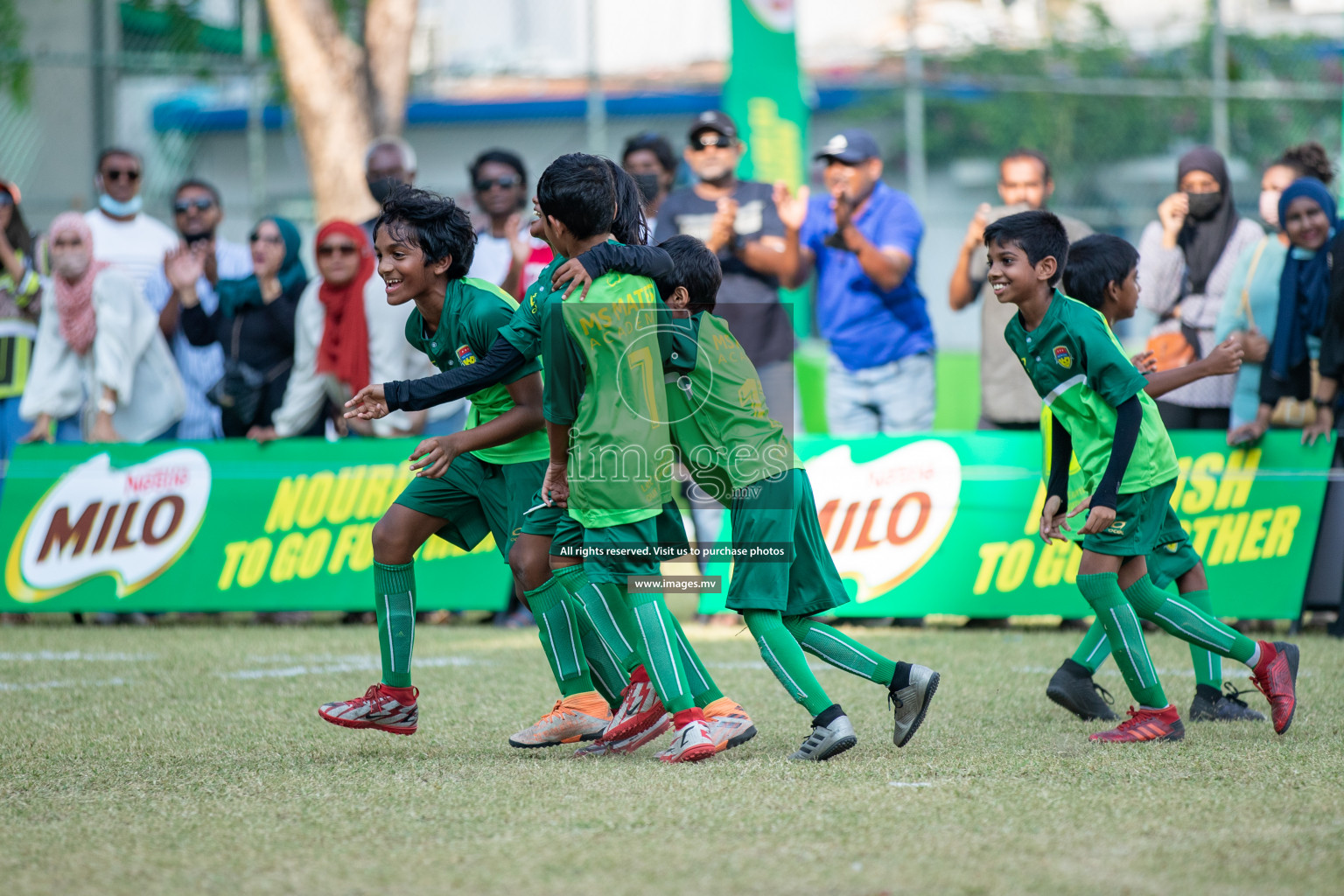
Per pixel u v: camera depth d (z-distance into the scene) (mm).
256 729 11156
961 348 34312
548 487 9828
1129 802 8227
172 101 42125
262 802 8516
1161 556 11602
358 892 6613
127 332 19094
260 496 18703
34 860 7258
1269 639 16391
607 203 9555
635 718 10023
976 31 49531
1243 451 16969
